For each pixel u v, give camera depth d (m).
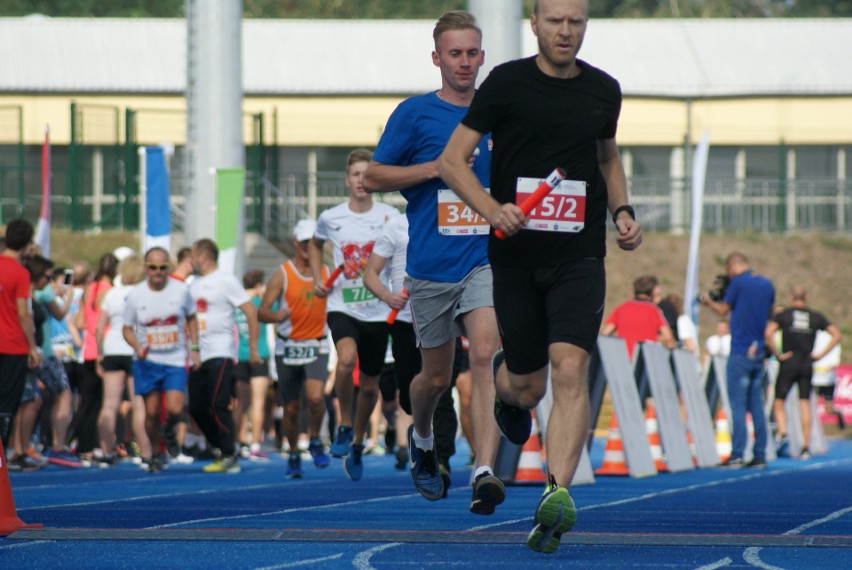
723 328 51.47
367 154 24.69
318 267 25.39
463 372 31.81
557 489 11.95
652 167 98.75
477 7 46.78
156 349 30.47
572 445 12.30
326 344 28.20
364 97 96.06
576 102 12.80
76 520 16.62
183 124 91.62
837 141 99.44
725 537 13.72
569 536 13.80
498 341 15.09
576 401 12.43
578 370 12.46
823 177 99.44
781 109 99.31
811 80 99.75
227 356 30.39
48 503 20.16
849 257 92.75
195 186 51.94
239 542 13.42
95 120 89.81
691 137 99.00
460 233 15.49
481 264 15.46
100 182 88.00
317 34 100.62
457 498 21.48
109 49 95.44
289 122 95.44
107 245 75.88
